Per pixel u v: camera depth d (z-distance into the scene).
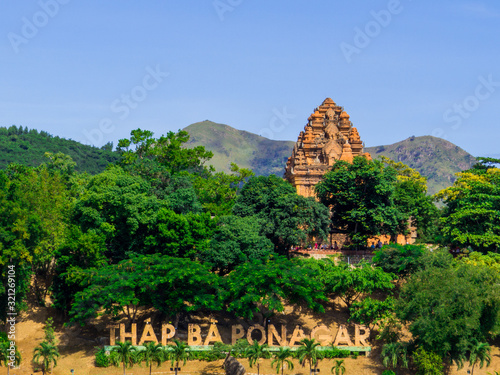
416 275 93.75
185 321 97.81
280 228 106.81
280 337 92.69
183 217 101.12
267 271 90.44
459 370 88.75
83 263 95.56
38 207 99.50
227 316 100.69
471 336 88.31
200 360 89.56
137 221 102.12
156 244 100.06
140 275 89.38
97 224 101.12
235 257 99.19
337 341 92.69
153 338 90.81
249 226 102.62
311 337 93.06
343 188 115.38
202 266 92.31
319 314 100.75
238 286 90.12
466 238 107.88
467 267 93.31
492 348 94.69
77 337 94.38
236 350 88.88
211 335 91.50
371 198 113.69
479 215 109.88
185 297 90.94
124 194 102.44
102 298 87.75
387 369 88.00
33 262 97.44
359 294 101.81
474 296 86.12
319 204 111.38
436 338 84.31
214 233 103.88
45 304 101.62
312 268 96.25
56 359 88.56
